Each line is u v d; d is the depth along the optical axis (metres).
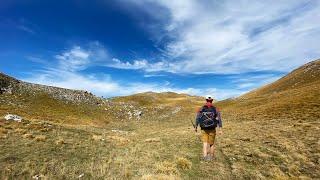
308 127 30.17
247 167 15.83
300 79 108.81
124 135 37.19
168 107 117.50
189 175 13.32
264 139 24.81
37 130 26.78
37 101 81.06
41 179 11.80
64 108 84.06
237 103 102.19
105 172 13.19
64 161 15.02
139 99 155.75
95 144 22.06
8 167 12.97
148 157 16.73
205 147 15.95
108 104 102.81
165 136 31.47
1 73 85.94
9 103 71.25
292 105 54.69
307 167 16.52
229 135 28.09
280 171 15.30
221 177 13.41
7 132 22.98
